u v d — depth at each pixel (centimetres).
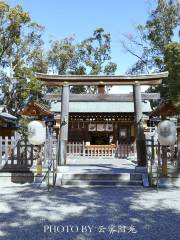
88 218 721
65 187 1131
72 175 1208
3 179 1217
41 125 1144
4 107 2755
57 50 4225
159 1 3578
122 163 1758
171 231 621
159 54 3719
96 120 2489
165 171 1191
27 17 3356
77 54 4328
